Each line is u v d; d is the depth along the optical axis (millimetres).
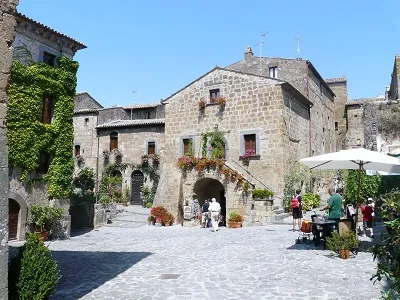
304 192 27734
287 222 20906
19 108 18203
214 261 11492
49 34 19688
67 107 20734
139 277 9766
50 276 7133
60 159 20312
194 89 28719
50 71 19766
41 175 19531
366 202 17219
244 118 26375
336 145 42531
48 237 19266
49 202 19953
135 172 36625
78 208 25000
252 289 8250
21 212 18359
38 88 19078
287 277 9148
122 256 13141
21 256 6969
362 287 8117
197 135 28094
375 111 31344
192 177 25031
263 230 18719
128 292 8359
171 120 29359
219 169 23875
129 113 40688
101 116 39344
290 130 26500
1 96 5758
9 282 6652
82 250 15000
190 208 24938
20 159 18156
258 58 34156
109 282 9320
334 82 43844
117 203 35781
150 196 34938
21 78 18297
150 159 35469
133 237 19219
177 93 29422
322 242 13547
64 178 20484
